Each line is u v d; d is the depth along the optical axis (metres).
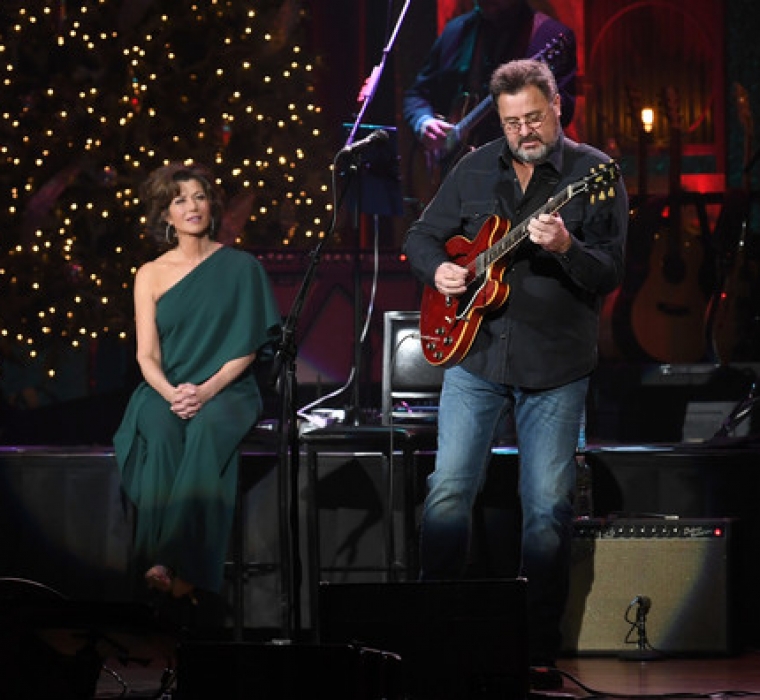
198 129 23.91
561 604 13.48
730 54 31.14
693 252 23.30
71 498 16.42
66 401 25.08
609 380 21.39
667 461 16.27
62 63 23.89
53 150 23.48
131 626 9.84
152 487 14.64
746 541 16.17
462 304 13.63
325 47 28.64
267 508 16.45
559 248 12.62
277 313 15.61
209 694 9.10
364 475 16.56
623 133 30.80
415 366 16.86
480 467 13.75
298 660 9.05
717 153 31.00
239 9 24.05
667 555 15.10
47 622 9.88
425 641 10.90
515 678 10.76
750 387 20.72
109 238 24.14
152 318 15.45
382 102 28.48
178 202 15.63
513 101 13.14
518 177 13.72
